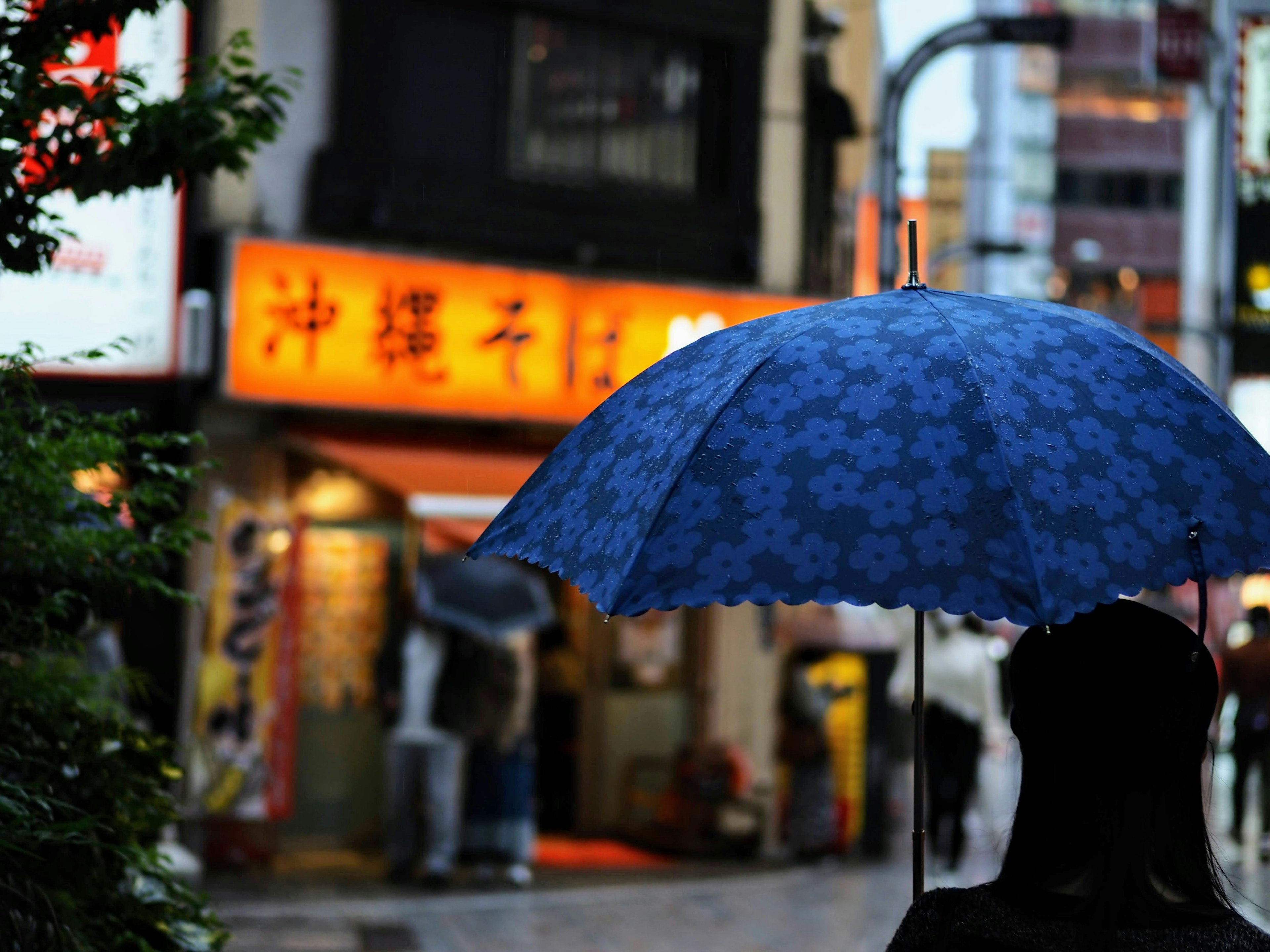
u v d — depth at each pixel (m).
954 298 2.81
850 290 17.91
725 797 13.45
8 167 3.88
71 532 3.96
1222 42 31.39
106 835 4.09
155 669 11.70
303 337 12.35
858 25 20.02
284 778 12.03
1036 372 2.56
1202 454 2.52
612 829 14.22
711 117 14.84
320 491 12.99
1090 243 50.78
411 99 13.26
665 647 14.48
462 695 11.69
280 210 12.67
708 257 14.62
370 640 13.19
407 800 11.88
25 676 3.92
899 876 13.10
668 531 2.40
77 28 4.04
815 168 15.63
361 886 11.73
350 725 13.09
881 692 14.11
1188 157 31.84
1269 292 29.58
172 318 11.93
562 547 2.65
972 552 2.30
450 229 13.24
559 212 13.84
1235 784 14.47
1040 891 2.34
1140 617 2.40
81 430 4.06
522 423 13.48
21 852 3.65
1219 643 21.75
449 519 12.11
